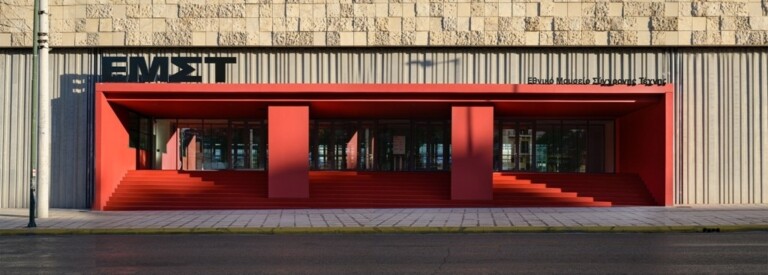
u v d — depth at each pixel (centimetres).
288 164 2662
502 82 2778
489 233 1809
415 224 1953
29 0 2759
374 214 2311
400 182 2833
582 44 2750
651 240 1580
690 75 2781
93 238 1719
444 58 2794
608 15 2753
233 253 1363
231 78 2797
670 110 2620
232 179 2852
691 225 1862
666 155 2620
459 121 2673
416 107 2809
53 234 1845
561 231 1842
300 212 2419
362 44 2762
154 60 2647
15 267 1170
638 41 2747
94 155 2742
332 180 2848
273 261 1235
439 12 2767
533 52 2789
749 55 2789
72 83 2791
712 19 2748
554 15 2761
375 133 3294
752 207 2573
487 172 2664
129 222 2066
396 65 2795
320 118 3278
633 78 2775
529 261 1215
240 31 2770
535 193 2761
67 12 2786
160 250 1423
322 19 2772
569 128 3294
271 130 2666
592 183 2891
